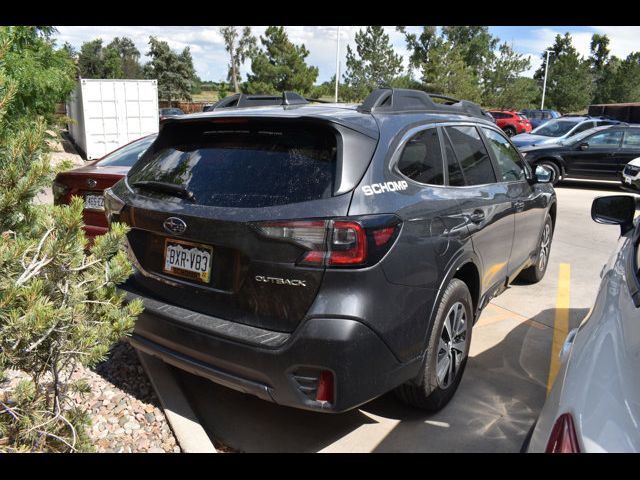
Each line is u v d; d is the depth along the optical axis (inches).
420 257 114.3
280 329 103.7
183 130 130.0
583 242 324.2
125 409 130.1
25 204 93.7
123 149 253.0
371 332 102.6
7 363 88.9
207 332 107.9
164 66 2763.3
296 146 112.2
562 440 57.5
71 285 93.4
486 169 162.7
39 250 88.4
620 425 55.2
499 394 145.2
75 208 91.0
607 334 71.4
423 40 2439.7
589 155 540.1
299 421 131.0
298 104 145.7
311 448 120.6
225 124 122.0
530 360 165.9
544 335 185.0
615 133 538.3
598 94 2827.3
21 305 85.7
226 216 106.4
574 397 62.6
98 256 96.3
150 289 122.6
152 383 138.8
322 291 100.4
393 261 106.5
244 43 2736.2
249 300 106.0
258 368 103.1
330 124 108.6
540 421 70.4
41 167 92.7
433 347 121.6
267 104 162.2
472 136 159.9
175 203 115.8
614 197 126.2
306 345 99.4
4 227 93.0
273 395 104.5
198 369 112.3
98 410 128.7
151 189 124.1
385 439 124.3
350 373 100.8
